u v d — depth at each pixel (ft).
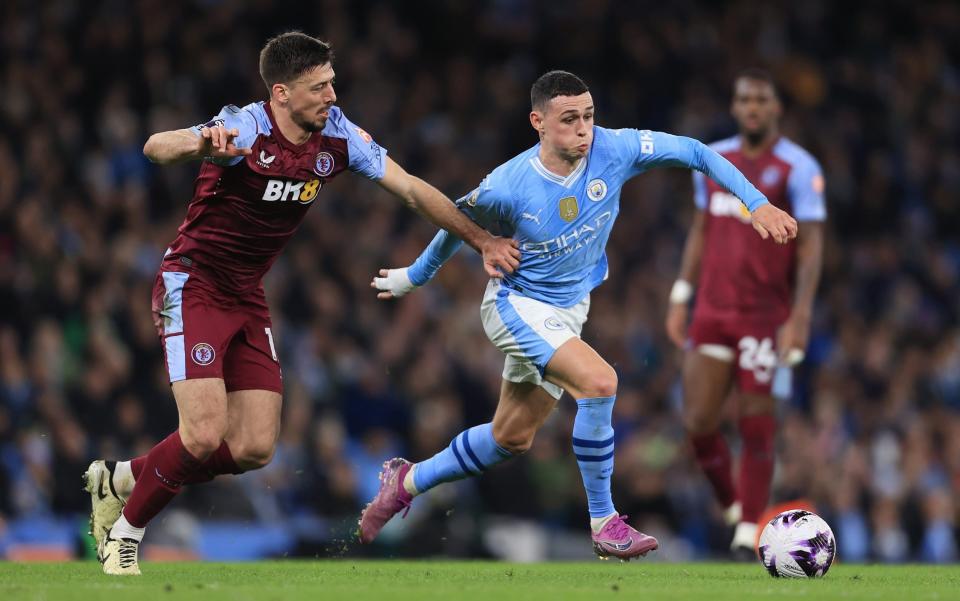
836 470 151.02
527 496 138.41
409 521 130.72
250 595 56.54
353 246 165.99
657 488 143.95
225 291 70.85
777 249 95.61
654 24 225.97
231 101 179.11
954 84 240.73
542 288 74.49
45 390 129.18
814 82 228.63
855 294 196.03
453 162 189.37
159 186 164.25
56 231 150.30
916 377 176.04
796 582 67.87
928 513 149.07
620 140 73.72
